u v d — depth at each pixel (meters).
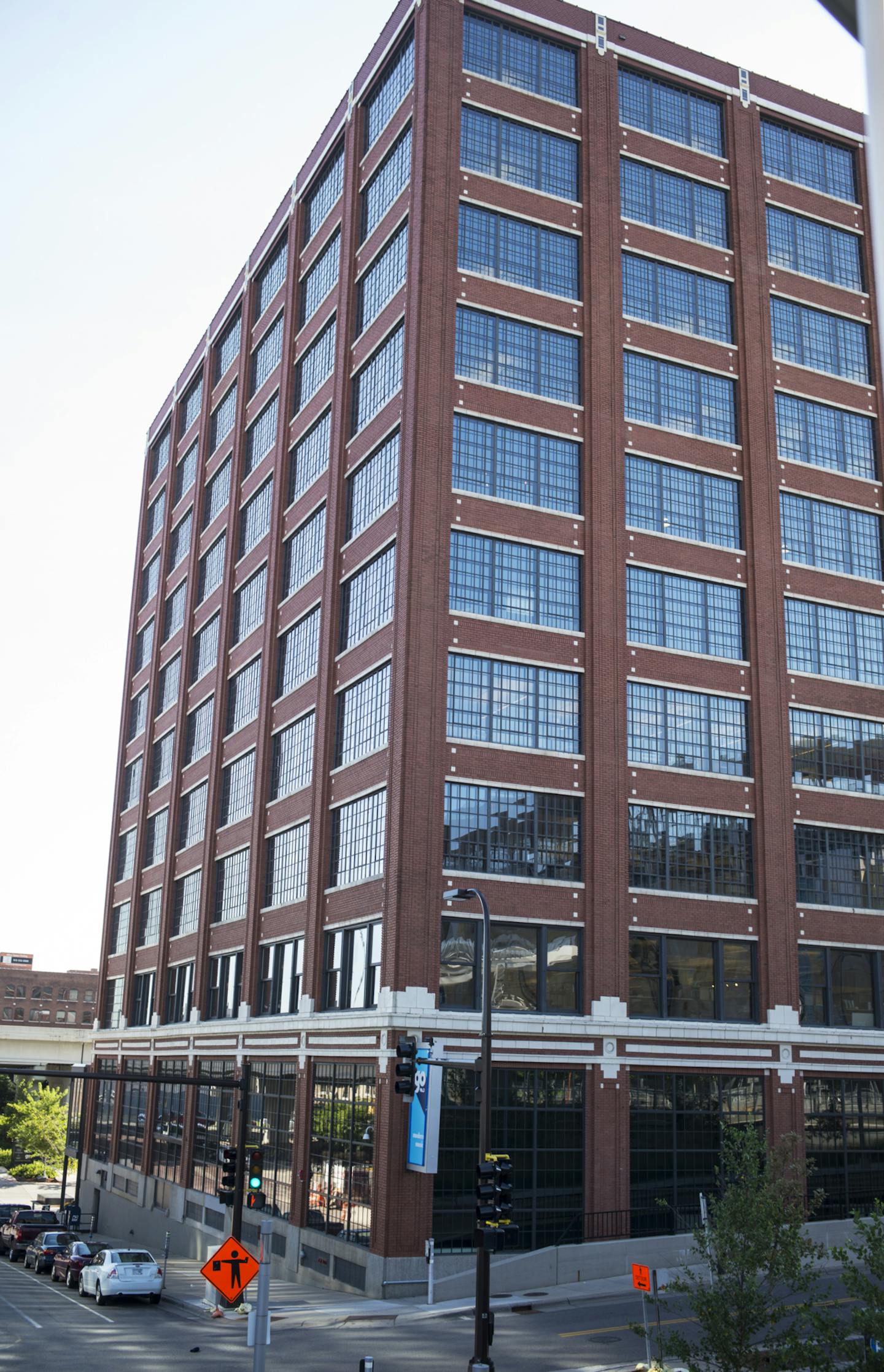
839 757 46.06
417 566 39.88
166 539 76.06
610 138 47.31
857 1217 18.88
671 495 45.41
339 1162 39.75
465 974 37.97
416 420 41.09
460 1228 35.91
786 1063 41.50
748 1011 42.06
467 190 44.22
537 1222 36.78
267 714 52.72
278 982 48.34
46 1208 76.44
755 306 48.47
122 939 74.12
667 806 42.28
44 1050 123.75
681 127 49.44
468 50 45.91
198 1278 46.06
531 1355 26.55
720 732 44.06
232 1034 51.41
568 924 39.56
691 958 41.69
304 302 56.78
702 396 47.09
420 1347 28.00
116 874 77.69
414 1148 35.34
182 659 68.12
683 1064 39.88
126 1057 68.38
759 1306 19.33
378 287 47.34
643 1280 23.45
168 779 68.75
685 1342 19.67
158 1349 28.94
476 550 41.38
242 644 58.31
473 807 39.25
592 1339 28.17
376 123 49.88
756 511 46.34
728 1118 40.47
